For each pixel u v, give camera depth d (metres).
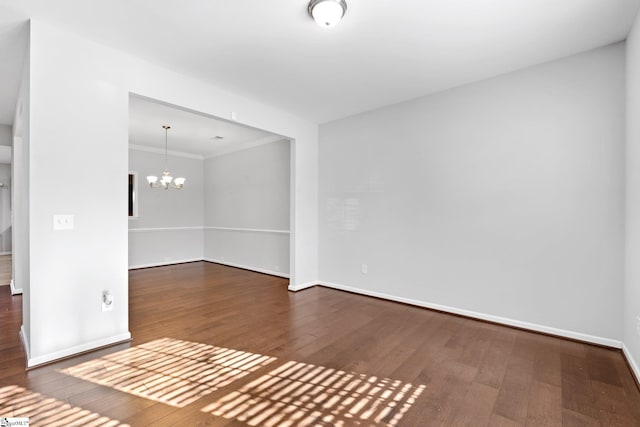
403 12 2.12
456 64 2.89
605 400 1.86
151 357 2.38
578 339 2.69
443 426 1.64
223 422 1.65
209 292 4.38
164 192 6.62
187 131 5.16
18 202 4.12
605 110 2.56
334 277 4.57
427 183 3.60
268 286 4.76
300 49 2.62
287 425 1.64
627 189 2.39
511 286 3.03
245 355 2.44
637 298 2.12
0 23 2.21
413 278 3.73
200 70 2.99
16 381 2.00
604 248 2.57
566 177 2.73
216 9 2.10
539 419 1.69
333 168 4.58
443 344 2.65
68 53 2.35
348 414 1.73
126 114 2.65
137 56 2.72
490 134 3.15
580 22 2.24
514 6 2.06
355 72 3.05
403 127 3.81
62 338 2.32
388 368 2.24
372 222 4.12
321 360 2.36
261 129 3.90
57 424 1.61
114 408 1.75
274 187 5.68
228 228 6.64
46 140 2.24
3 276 5.15
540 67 2.87
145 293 4.31
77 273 2.39
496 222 3.11
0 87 3.25
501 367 2.26
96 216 2.48
